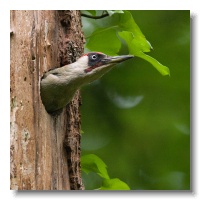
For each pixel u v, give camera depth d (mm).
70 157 9164
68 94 8953
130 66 14031
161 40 13719
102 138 13914
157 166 13984
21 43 8867
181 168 13984
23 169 8484
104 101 14023
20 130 8578
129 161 13922
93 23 12445
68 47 9273
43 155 8688
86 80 8969
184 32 13641
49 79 8844
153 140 14055
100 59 8961
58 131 9055
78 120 9602
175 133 14062
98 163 9930
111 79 14062
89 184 13172
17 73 8727
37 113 8727
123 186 9742
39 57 8930
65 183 9023
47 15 9172
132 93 14133
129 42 9680
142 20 13625
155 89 14195
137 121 14078
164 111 14156
